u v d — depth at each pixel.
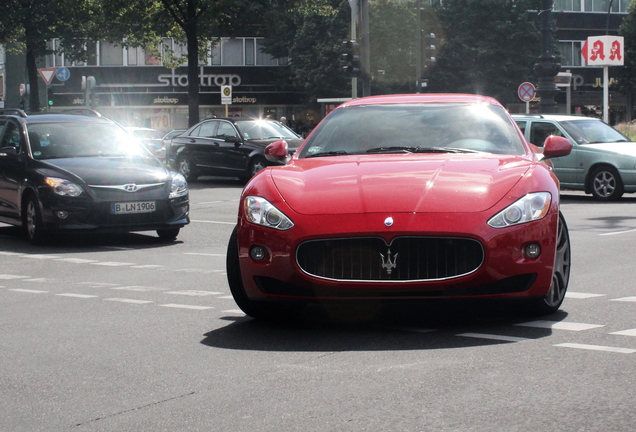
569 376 5.11
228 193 24.67
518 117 22.95
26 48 45.12
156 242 13.88
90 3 44.41
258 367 5.59
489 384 4.97
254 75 79.19
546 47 31.78
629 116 82.12
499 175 6.82
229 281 7.17
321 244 6.39
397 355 5.80
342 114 8.60
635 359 5.50
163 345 6.36
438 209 6.38
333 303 6.51
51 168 13.54
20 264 11.60
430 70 67.12
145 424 4.48
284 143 8.46
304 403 4.72
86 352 6.22
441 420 4.32
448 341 6.19
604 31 83.00
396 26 66.56
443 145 7.95
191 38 42.97
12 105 64.94
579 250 11.65
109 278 10.15
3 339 6.80
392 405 4.61
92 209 13.17
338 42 68.25
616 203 20.47
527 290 6.47
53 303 8.49
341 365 5.56
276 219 6.57
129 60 77.75
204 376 5.40
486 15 67.38
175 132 40.84
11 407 4.89
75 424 4.53
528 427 4.18
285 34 72.31
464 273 6.29
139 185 13.44
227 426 4.38
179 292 8.94
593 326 6.60
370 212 6.40
